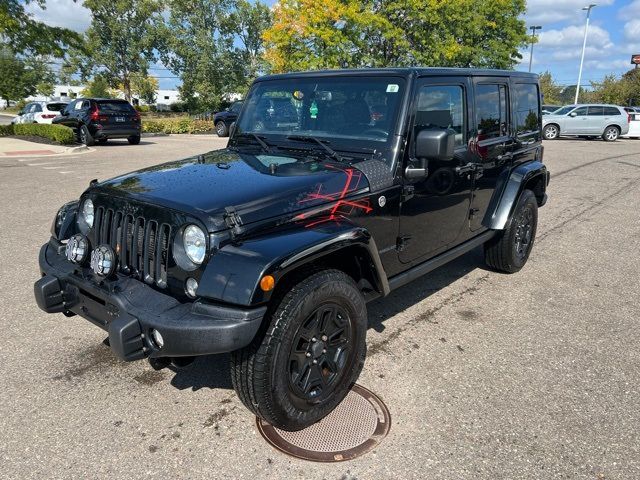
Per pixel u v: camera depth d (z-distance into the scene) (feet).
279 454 8.34
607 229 23.07
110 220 9.39
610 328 13.07
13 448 8.39
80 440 8.63
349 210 9.60
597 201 29.22
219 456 8.28
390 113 10.68
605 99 156.04
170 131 87.92
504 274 17.11
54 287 9.61
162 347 7.73
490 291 15.56
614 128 73.31
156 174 10.04
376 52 74.13
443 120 11.98
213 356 11.56
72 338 12.14
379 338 12.42
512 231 15.85
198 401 9.78
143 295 8.35
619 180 36.45
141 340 7.95
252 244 7.87
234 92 176.76
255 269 7.41
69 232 10.52
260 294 7.36
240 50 176.76
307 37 71.97
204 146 58.65
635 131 77.82
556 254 19.34
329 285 8.48
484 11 84.07
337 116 11.38
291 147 11.70
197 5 166.91
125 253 8.98
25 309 13.61
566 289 15.76
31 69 204.23
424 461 8.18
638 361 11.41
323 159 10.82
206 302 7.70
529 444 8.61
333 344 9.16
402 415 9.37
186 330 7.45
